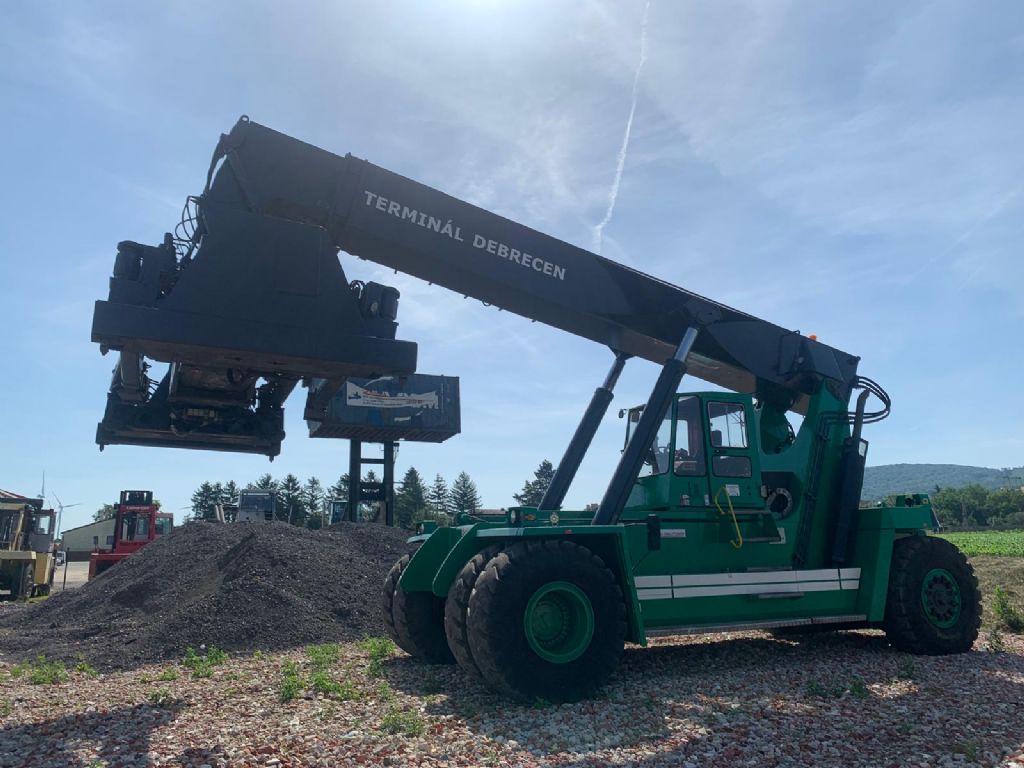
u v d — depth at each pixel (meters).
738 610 7.53
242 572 11.01
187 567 12.57
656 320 7.93
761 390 8.91
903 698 5.85
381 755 4.57
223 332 5.62
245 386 6.59
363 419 28.92
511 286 7.45
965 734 4.87
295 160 6.73
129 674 7.92
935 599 8.16
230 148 6.48
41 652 9.53
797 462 8.47
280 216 6.71
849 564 8.38
